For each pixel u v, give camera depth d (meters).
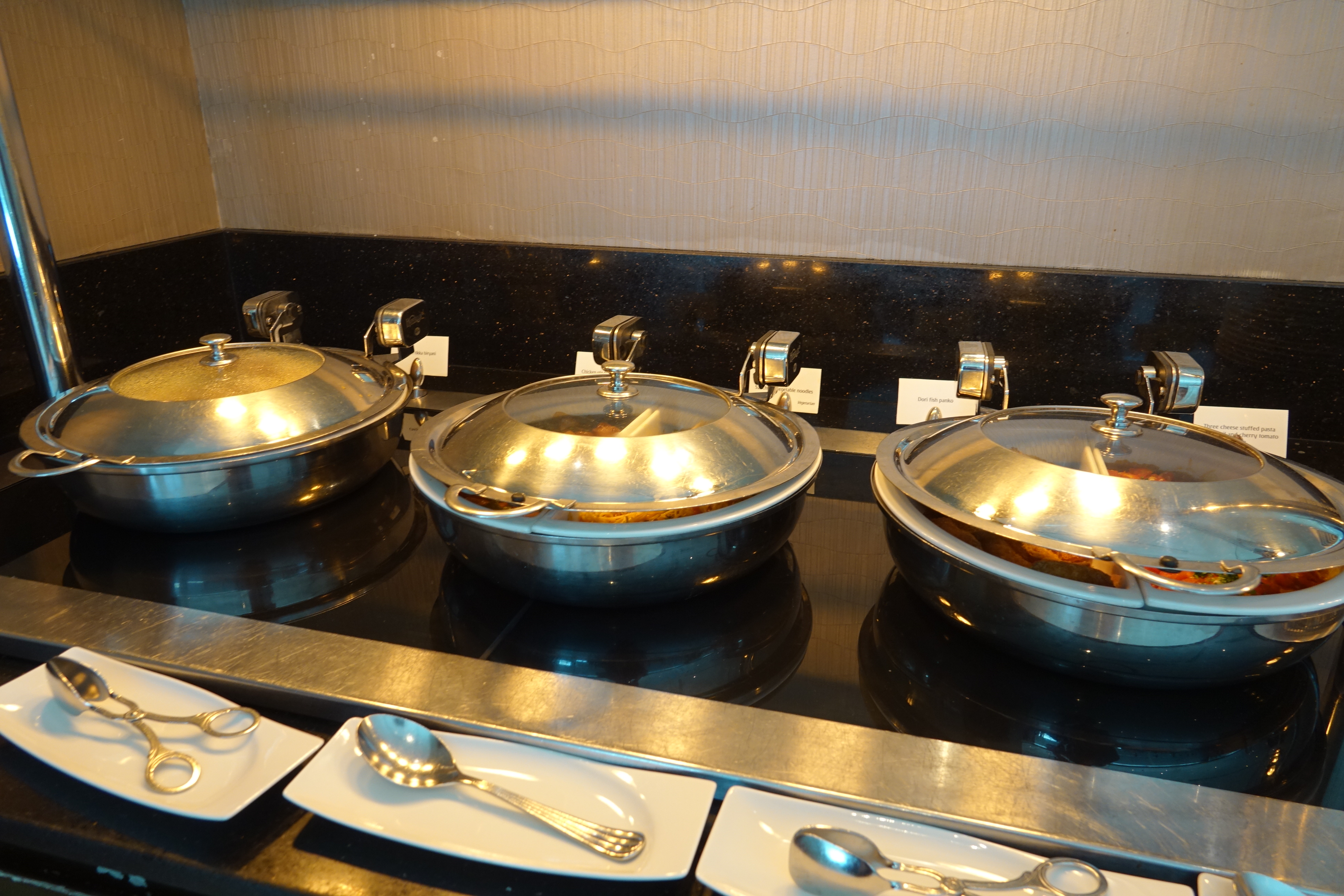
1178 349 1.08
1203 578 0.56
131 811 0.53
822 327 1.18
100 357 1.17
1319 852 0.47
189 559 0.83
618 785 0.51
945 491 0.67
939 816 0.49
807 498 0.98
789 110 1.13
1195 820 0.49
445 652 0.68
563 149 1.23
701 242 1.23
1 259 1.04
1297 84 0.97
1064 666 0.61
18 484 0.98
